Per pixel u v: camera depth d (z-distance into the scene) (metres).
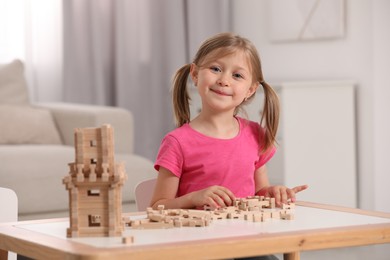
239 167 1.95
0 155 3.38
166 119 5.02
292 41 4.62
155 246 1.25
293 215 1.59
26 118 3.89
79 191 1.37
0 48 4.55
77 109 3.90
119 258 1.20
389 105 4.10
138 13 4.92
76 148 1.36
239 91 1.91
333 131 4.21
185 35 5.04
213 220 1.56
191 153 1.93
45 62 4.70
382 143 4.13
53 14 4.70
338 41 4.38
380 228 1.46
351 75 4.30
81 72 4.75
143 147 4.96
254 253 1.32
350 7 4.30
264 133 2.04
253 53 1.94
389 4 4.07
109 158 1.36
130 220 1.49
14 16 4.58
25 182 3.33
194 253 1.26
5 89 4.05
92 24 4.78
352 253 3.40
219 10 5.04
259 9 4.84
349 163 4.23
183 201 1.76
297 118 4.16
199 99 4.48
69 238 1.36
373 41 4.14
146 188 2.13
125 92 4.87
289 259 1.40
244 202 1.70
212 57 1.90
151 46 4.96
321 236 1.39
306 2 4.50
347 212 1.69
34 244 1.32
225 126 1.97
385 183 4.13
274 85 4.19
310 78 4.54
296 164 4.16
